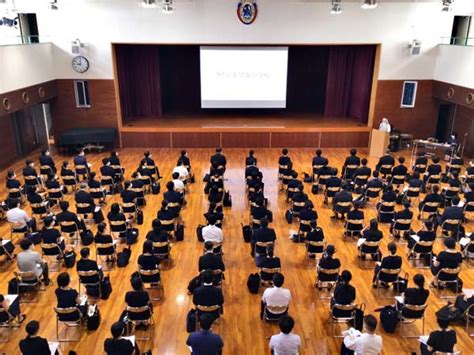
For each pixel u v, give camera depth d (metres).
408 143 17.92
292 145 17.64
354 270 8.80
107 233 10.27
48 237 8.31
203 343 5.27
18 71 14.05
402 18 16.47
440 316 5.95
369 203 12.32
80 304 6.84
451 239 7.61
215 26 16.27
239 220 11.00
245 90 18.42
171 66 20.50
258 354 6.50
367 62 17.77
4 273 8.63
